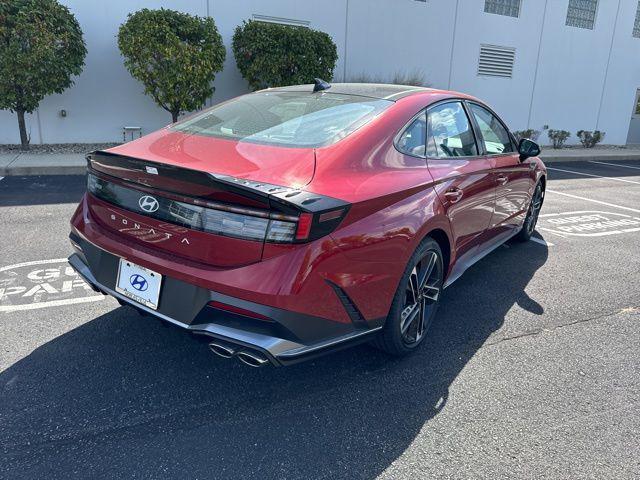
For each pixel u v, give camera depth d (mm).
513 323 3697
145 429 2400
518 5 14633
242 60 10547
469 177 3494
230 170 2418
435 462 2291
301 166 2477
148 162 2326
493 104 15109
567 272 4832
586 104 16922
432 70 13766
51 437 2314
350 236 2375
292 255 2199
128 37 9180
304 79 10516
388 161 2826
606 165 14125
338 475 2191
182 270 2326
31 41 8531
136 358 2984
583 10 15828
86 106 10367
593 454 2381
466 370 3047
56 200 6504
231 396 2686
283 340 2248
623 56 17094
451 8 13523
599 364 3186
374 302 2594
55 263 4344
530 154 4582
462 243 3609
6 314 3426
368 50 12711
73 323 3350
